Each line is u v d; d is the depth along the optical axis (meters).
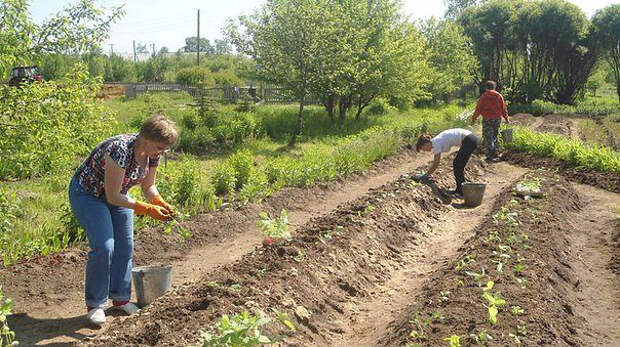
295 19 18.48
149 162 5.16
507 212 7.76
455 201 10.27
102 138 8.60
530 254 6.12
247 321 3.63
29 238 6.90
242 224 8.60
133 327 4.38
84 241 7.29
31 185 10.23
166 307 4.67
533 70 40.31
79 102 7.95
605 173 11.70
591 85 58.38
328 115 24.69
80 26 8.06
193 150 16.38
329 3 20.50
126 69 56.44
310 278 5.59
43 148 7.82
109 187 4.79
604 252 7.24
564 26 38.12
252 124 19.27
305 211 9.73
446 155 15.78
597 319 5.27
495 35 40.44
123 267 5.25
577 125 26.50
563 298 5.34
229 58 69.69
